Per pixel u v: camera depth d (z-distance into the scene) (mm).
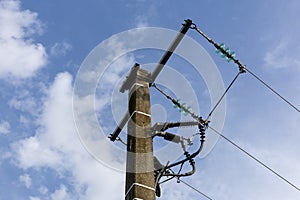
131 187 7387
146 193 7324
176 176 8430
